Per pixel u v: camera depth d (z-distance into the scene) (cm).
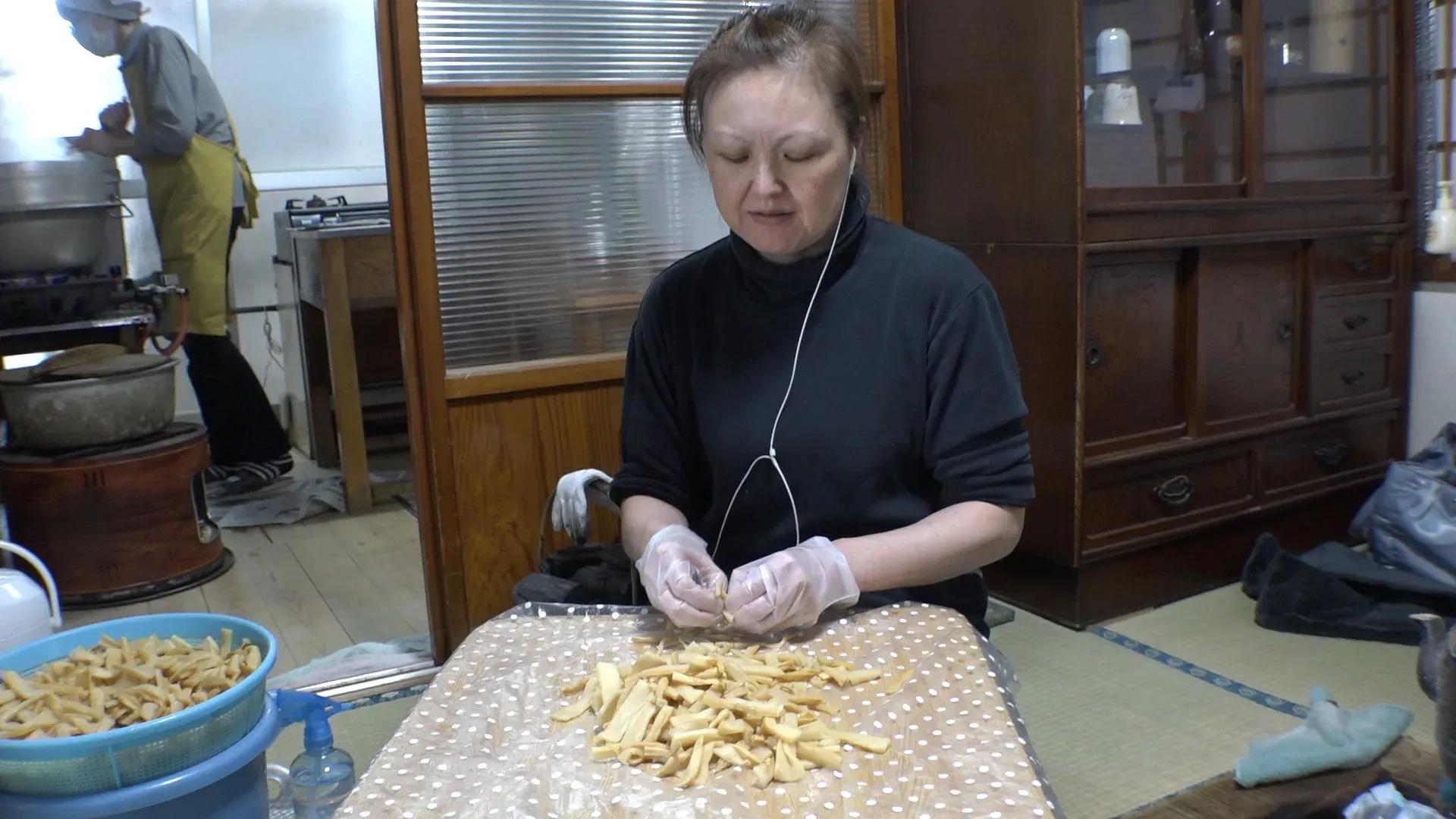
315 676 225
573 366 226
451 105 213
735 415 132
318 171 447
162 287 331
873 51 254
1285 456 272
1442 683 103
